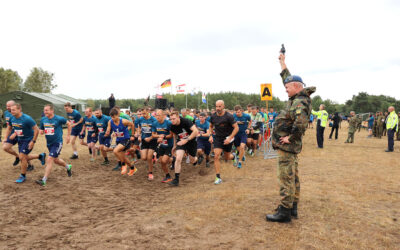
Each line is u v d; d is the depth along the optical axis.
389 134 10.08
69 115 8.55
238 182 5.65
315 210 3.81
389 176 5.94
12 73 49.47
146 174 7.09
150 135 6.48
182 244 2.83
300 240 2.87
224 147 6.07
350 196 4.46
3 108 20.39
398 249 2.70
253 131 9.34
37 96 20.56
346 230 3.15
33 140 5.68
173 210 4.01
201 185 5.70
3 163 7.67
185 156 9.60
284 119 3.35
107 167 7.74
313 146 11.77
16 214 3.97
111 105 22.58
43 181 5.57
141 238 3.00
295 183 3.51
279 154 3.39
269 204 4.08
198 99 95.69
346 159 8.23
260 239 2.89
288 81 3.45
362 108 98.31
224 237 2.98
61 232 3.34
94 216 3.97
